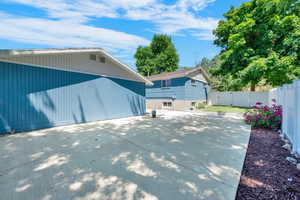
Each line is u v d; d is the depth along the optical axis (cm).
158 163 296
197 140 450
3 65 498
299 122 300
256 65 951
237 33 1090
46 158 319
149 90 1703
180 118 906
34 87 571
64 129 600
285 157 310
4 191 208
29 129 561
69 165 286
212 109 1243
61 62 651
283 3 341
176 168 275
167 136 498
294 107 327
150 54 2905
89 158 320
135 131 571
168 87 1494
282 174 242
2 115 500
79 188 215
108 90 854
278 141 425
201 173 256
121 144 415
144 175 251
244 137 479
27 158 318
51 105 623
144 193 204
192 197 195
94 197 196
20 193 204
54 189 212
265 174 246
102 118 823
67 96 675
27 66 552
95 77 788
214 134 521
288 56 912
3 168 273
